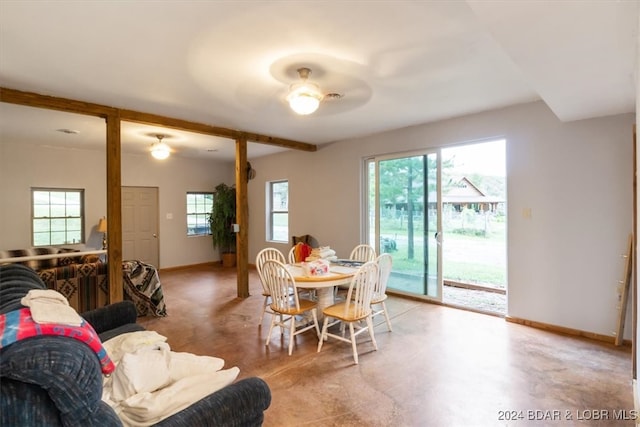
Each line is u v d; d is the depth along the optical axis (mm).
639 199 1688
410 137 4480
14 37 2096
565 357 2727
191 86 2945
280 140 5172
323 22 1949
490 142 3932
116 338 1967
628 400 2113
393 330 3381
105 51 2293
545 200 3389
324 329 2941
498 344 3004
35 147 5371
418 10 1834
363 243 5160
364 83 2893
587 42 1737
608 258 3057
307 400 2148
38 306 1085
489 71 2658
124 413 1157
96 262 3924
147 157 6605
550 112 3346
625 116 2961
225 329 3451
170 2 1748
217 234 7242
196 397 1271
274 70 2615
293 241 6023
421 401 2129
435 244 4328
